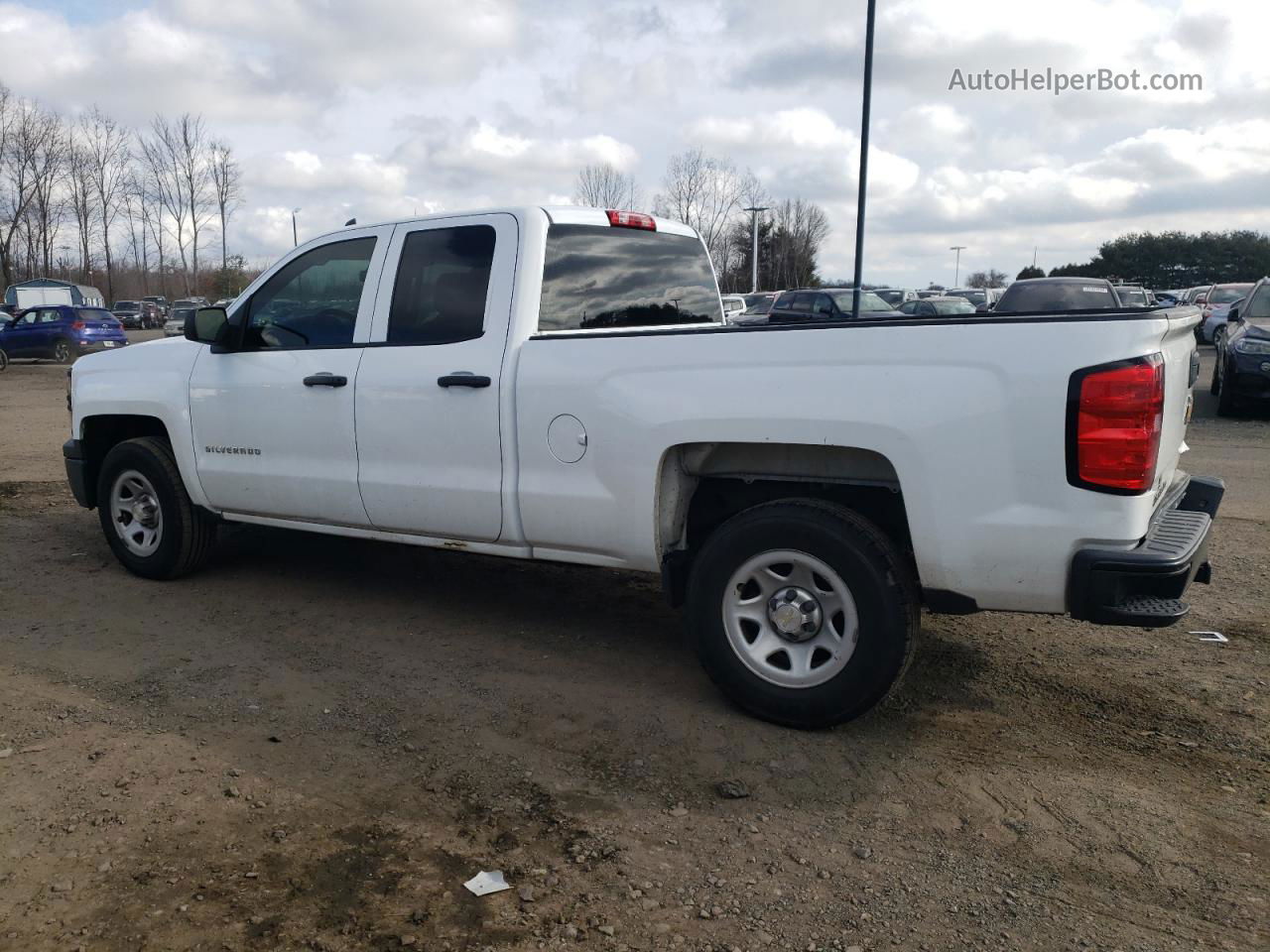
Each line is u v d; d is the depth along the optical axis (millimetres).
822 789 3424
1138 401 3197
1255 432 11750
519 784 3447
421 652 4715
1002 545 3393
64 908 2717
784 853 3041
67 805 3254
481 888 2842
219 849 3016
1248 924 2695
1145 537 3416
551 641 4871
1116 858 3012
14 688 4230
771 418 3666
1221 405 13289
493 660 4602
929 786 3439
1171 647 4750
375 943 2594
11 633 4934
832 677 3693
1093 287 15930
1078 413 3238
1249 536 6773
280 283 5227
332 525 5066
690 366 3857
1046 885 2883
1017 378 3309
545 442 4230
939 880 2906
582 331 4457
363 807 3281
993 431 3348
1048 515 3322
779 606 3783
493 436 4359
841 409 3551
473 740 3785
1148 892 2846
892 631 3572
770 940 2631
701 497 4273
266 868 2924
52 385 20656
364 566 6156
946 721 3949
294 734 3820
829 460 3871
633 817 3242
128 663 4535
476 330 4484
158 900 2758
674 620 5191
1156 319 3227
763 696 3836
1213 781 3469
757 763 3607
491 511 4422
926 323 3449
